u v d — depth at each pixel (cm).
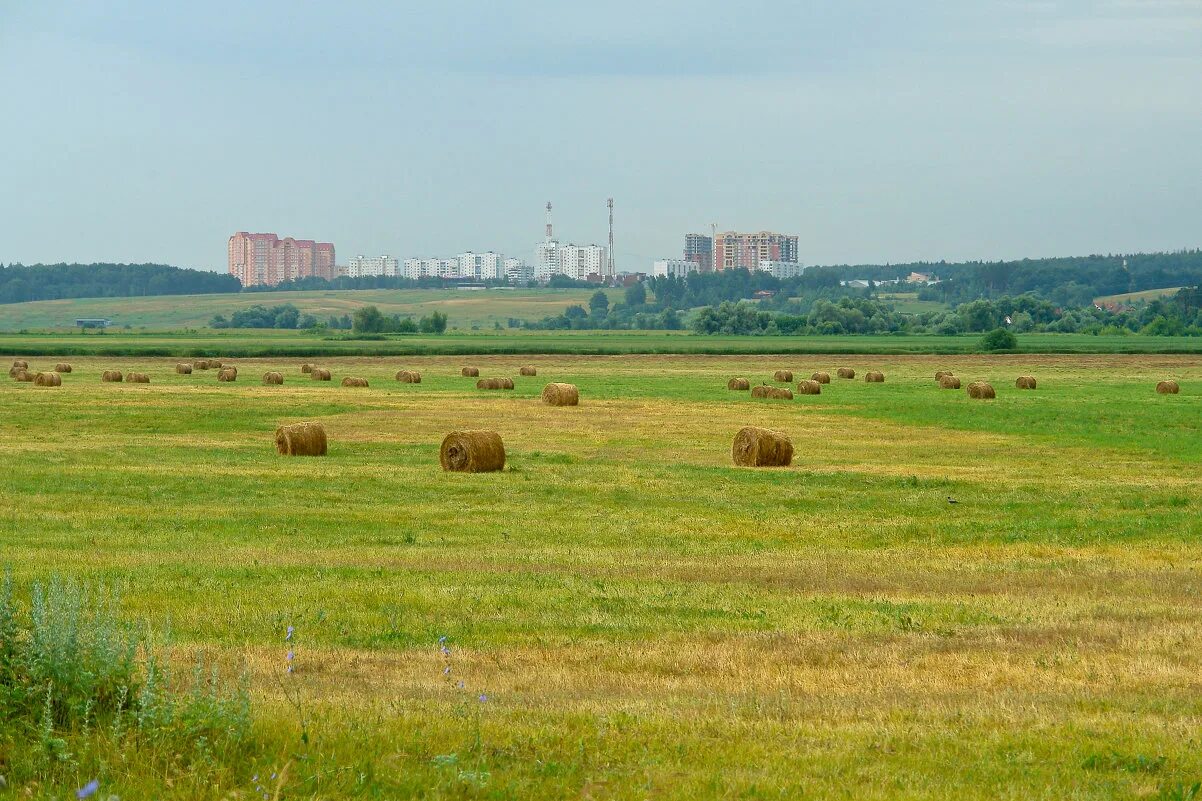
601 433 8388
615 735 1903
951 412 10206
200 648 2598
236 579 3428
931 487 5697
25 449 7094
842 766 1769
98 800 1459
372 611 3045
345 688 2255
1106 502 5216
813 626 2920
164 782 1559
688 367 19675
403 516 4747
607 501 5216
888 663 2556
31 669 1767
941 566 3753
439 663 2523
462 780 1606
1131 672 2480
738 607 3141
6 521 4481
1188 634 2845
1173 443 7850
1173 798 1639
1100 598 3300
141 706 1719
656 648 2680
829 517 4797
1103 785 1702
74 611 1861
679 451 7362
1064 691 2323
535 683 2355
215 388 13012
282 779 1520
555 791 1617
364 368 18675
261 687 2230
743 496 5378
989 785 1697
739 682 2383
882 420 9450
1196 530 4472
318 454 7000
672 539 4278
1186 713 2148
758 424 9088
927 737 1936
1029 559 3916
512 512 4878
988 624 2961
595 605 3141
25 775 1565
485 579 3481
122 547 3978
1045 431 8650
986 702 2217
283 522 4562
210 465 6381
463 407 10544
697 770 1728
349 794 1562
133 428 8562
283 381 14675
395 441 7806
